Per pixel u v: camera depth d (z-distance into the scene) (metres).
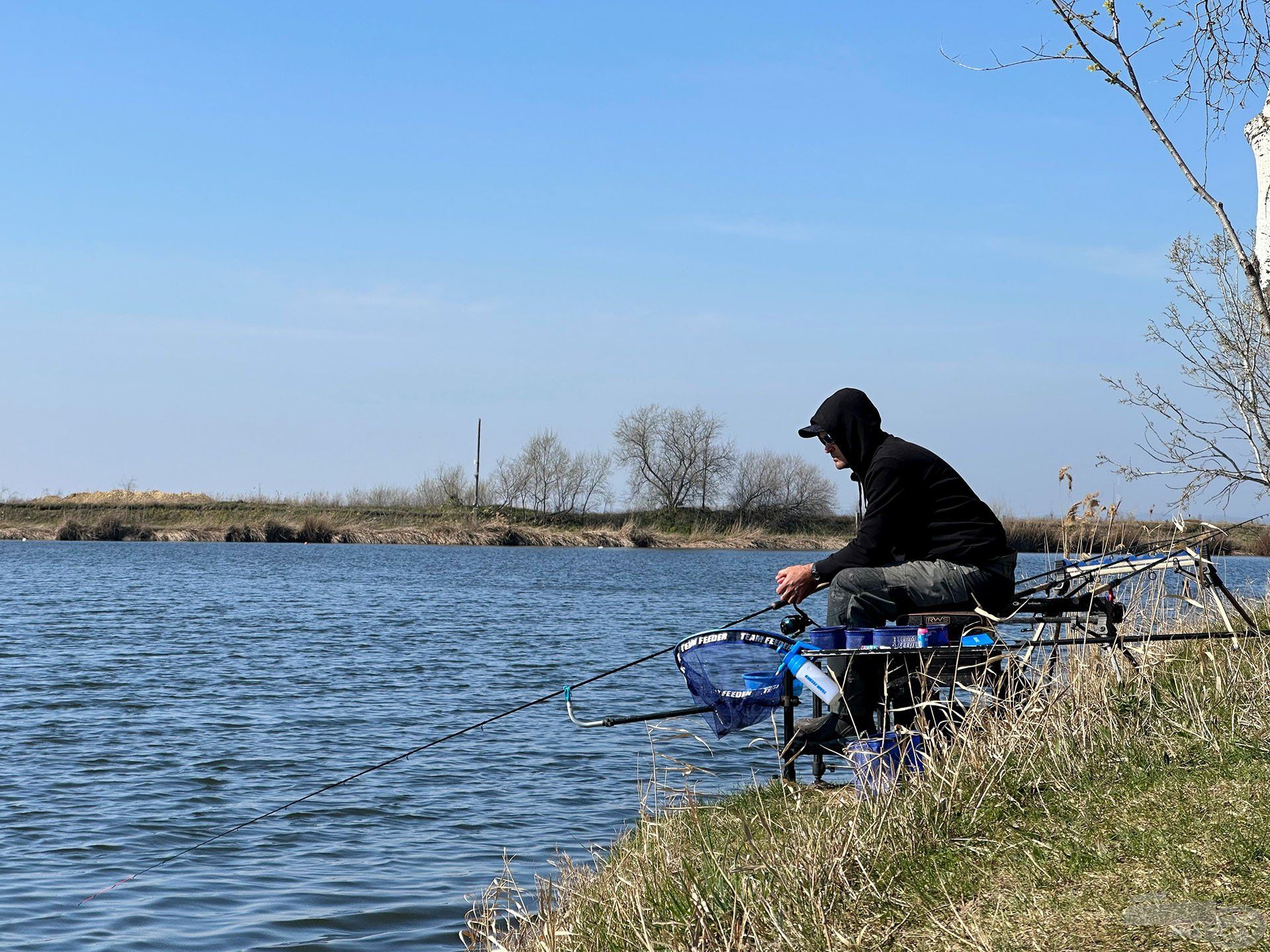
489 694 15.62
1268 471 9.28
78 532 71.12
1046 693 5.89
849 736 5.85
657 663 18.72
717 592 37.31
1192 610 7.84
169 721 13.44
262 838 8.62
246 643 21.39
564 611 29.52
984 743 5.39
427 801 9.62
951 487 6.06
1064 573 7.29
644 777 10.05
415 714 13.96
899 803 4.91
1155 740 5.66
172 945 6.53
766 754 10.27
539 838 8.53
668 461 88.62
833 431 6.34
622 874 5.11
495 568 51.53
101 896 7.34
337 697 15.27
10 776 10.58
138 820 9.15
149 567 46.28
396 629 24.45
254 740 12.33
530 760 11.04
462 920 6.86
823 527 88.75
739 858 4.85
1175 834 4.45
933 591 5.96
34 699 14.83
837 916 4.11
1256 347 9.30
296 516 80.44
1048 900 4.04
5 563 47.81
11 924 6.84
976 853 4.55
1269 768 5.07
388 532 76.38
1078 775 5.30
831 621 6.17
